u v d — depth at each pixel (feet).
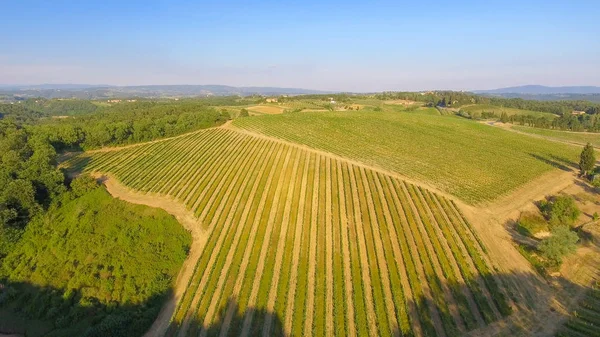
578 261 173.17
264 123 474.90
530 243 186.91
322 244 184.14
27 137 327.26
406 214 213.87
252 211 219.82
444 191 252.01
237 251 180.45
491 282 154.71
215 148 358.64
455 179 277.85
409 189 252.83
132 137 380.37
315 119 495.82
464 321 133.28
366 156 335.67
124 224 197.36
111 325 135.13
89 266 167.12
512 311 138.62
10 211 180.86
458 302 143.23
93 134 346.95
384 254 175.73
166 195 244.22
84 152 346.33
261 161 311.88
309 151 343.46
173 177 276.00
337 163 310.04
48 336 137.28
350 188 253.85
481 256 174.09
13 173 211.41
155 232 195.42
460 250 178.40
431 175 285.64
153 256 175.63
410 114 554.05
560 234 164.14
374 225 202.28
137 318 142.72
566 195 253.85
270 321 137.90
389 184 263.08
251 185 259.60
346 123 475.72
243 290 153.69
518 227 205.46
